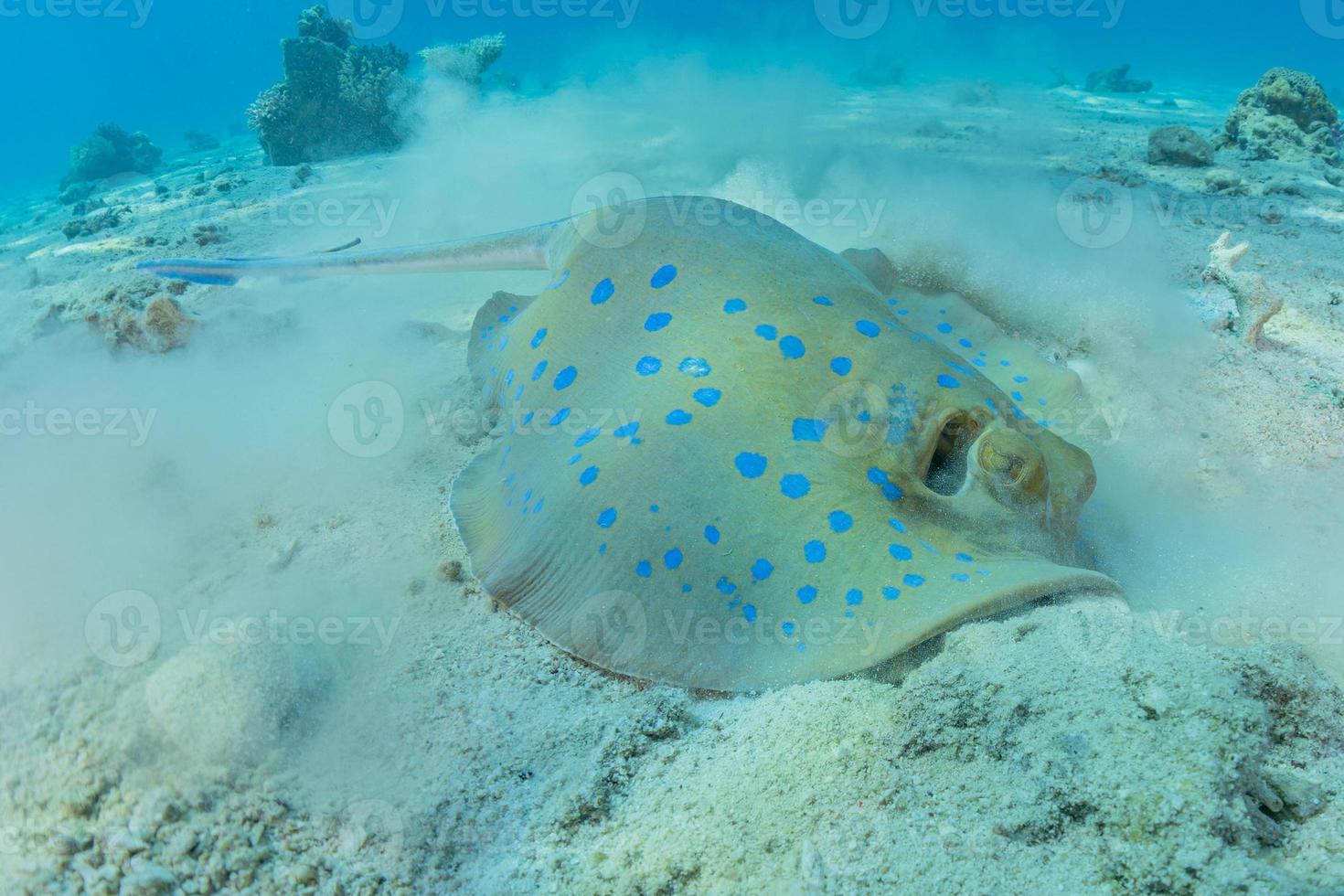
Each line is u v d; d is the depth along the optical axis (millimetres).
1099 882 338
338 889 380
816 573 424
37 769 402
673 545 439
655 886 369
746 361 470
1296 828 346
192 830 389
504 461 522
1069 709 372
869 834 368
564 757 418
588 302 536
